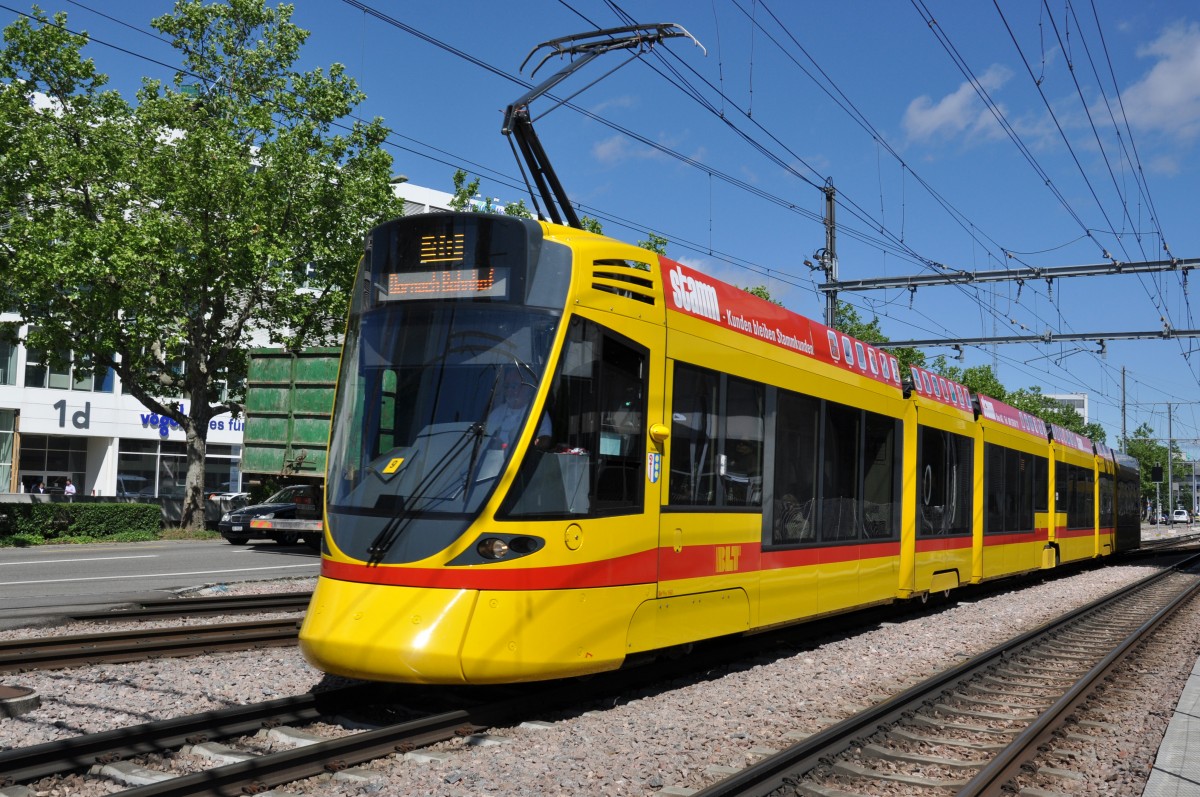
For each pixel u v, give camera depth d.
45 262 24.41
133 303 26.03
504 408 7.15
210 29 28.20
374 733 5.99
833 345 11.44
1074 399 122.44
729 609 9.01
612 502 7.62
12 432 43.44
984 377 60.62
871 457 12.17
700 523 8.60
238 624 10.74
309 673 8.50
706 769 5.98
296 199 27.66
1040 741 6.89
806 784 5.73
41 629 11.07
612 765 5.99
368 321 7.84
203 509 29.25
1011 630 13.33
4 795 4.99
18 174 26.00
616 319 7.80
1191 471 130.88
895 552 12.73
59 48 26.34
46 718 6.71
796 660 10.07
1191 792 5.82
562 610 7.09
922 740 6.85
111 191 26.80
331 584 7.11
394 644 6.65
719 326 9.12
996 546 16.77
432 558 6.82
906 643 11.51
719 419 9.02
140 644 9.43
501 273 7.46
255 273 26.69
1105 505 26.73
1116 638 12.80
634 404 7.94
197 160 26.16
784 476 10.09
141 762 5.62
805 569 10.39
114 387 46.09
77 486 45.88
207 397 29.22
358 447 7.48
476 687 7.95
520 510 6.97
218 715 6.26
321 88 27.94
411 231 7.79
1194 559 32.03
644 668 8.84
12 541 24.70
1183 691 9.04
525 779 5.63
